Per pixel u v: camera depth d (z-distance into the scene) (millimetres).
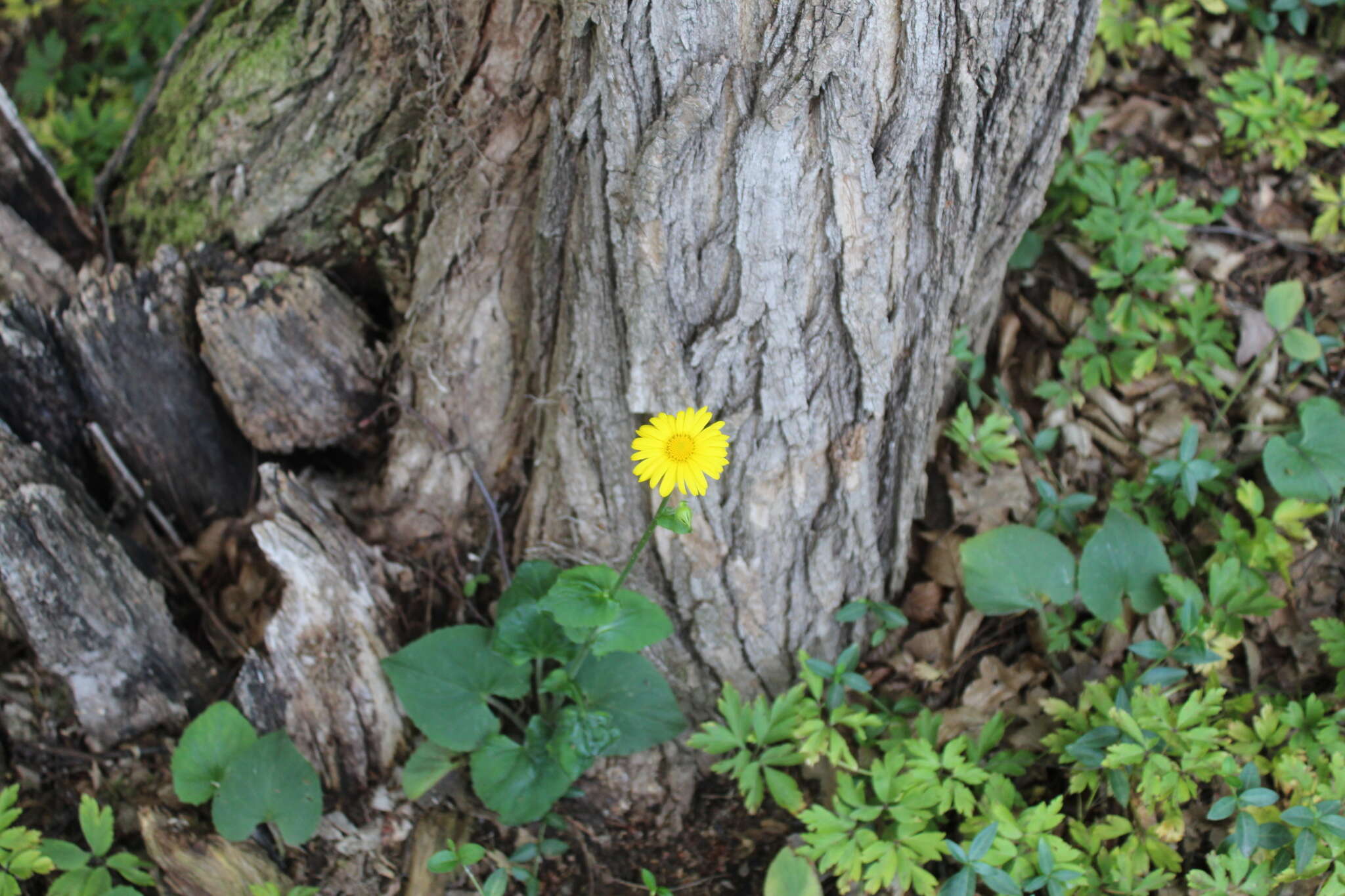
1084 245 1514
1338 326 1495
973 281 1404
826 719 1401
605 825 1408
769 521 1362
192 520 1473
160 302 1411
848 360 1324
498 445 1438
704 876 1392
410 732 1409
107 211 1483
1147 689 1346
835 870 1375
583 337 1341
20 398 1402
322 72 1376
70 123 1600
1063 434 1474
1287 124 1526
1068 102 1347
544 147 1352
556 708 1386
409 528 1455
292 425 1438
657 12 1251
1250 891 1294
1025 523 1448
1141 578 1382
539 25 1325
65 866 1330
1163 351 1490
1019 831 1315
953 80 1274
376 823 1389
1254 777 1293
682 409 1335
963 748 1354
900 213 1301
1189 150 1559
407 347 1421
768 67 1255
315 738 1391
